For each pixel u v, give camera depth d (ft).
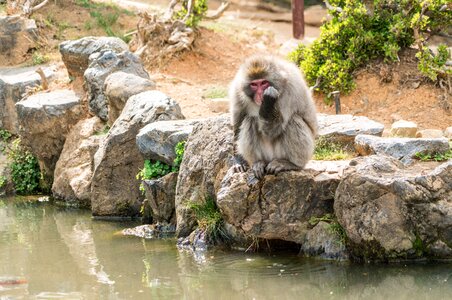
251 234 32.19
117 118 44.01
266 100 28.09
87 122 47.37
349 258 31.14
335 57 46.26
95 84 47.29
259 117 29.04
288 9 73.31
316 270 30.32
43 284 29.66
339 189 30.71
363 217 30.25
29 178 50.24
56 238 37.65
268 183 31.76
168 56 56.34
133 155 41.37
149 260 32.94
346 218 30.53
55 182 46.96
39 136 48.32
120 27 64.59
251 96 29.60
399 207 29.94
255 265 31.45
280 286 28.73
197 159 35.70
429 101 44.14
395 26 45.11
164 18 57.88
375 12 46.68
